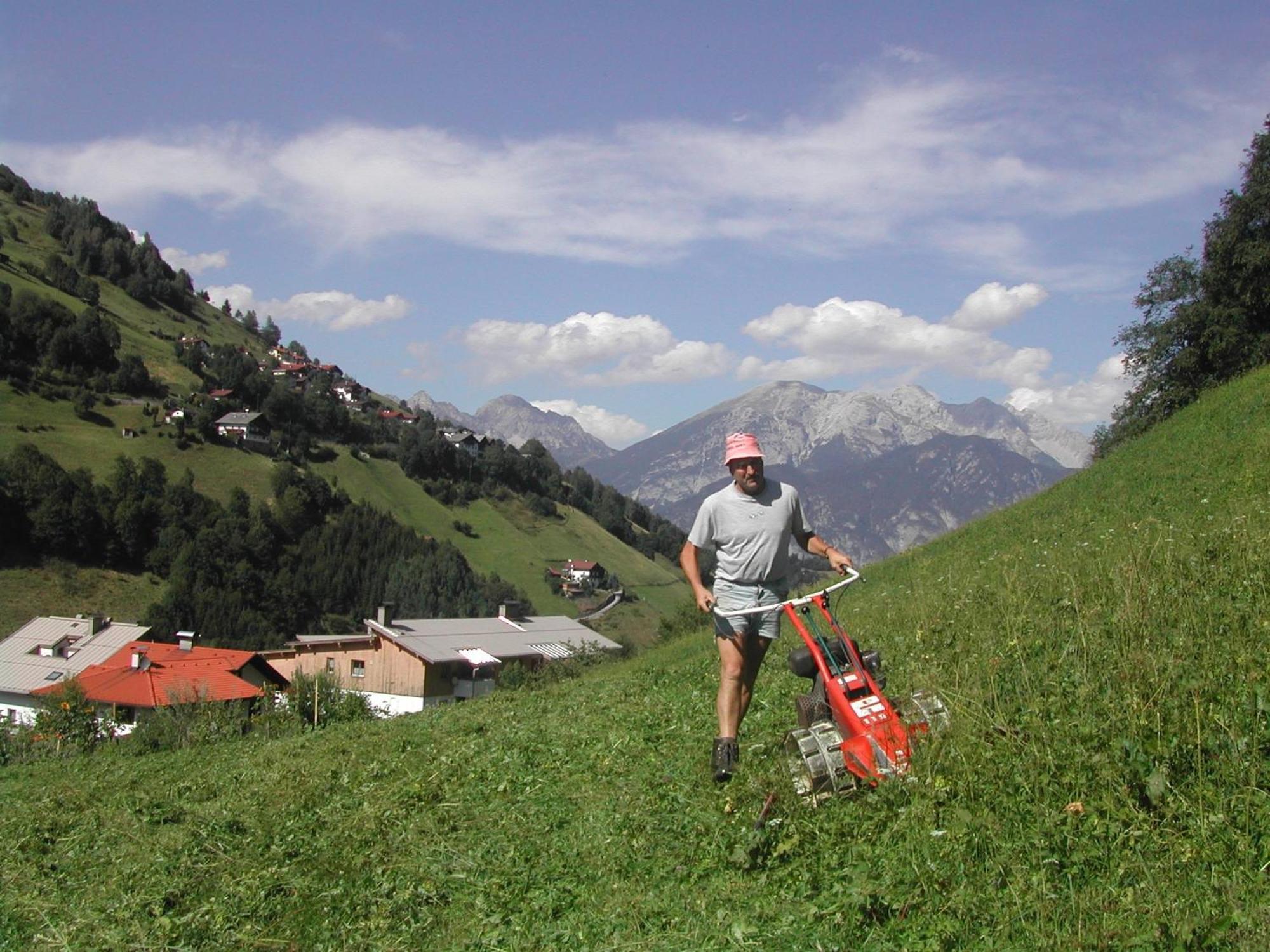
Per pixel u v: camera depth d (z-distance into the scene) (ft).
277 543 396.37
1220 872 15.47
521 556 504.84
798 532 24.89
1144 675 22.18
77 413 483.51
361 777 34.32
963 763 19.75
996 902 15.84
